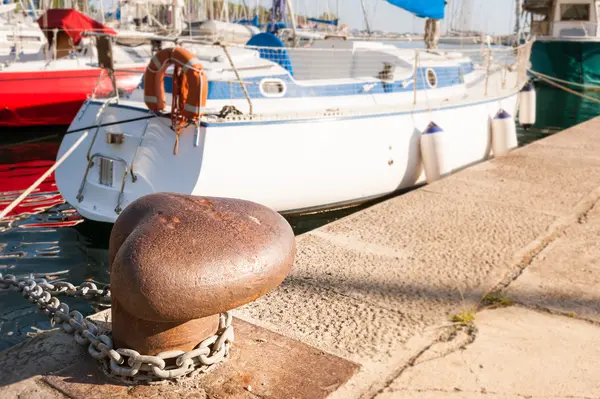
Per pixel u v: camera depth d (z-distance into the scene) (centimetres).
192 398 226
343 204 873
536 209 504
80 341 256
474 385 245
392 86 995
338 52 1052
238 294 221
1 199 928
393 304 320
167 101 798
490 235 437
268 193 760
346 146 830
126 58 1602
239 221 238
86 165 778
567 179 613
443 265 377
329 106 892
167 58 681
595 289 342
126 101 793
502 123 1093
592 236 436
